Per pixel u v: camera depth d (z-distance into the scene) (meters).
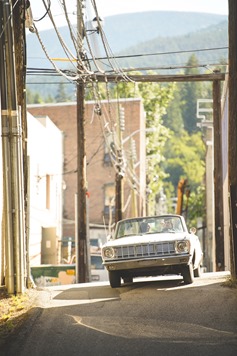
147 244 38.00
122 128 81.56
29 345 25.86
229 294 34.16
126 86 158.25
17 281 35.69
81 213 64.44
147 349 24.69
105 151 132.88
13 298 34.75
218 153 71.94
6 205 35.47
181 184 130.12
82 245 64.25
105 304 33.34
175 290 36.75
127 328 27.92
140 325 28.36
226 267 82.12
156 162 170.25
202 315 29.67
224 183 85.19
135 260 37.81
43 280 74.94
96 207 132.38
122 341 25.94
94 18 45.88
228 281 37.72
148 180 159.50
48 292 37.91
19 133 35.38
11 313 31.41
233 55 37.75
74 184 132.62
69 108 136.50
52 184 95.12
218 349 24.25
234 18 37.72
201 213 158.62
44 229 87.69
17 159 35.31
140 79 65.31
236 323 27.95
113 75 62.19
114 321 29.28
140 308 31.80
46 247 87.38
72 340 26.38
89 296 36.31
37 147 84.19
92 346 25.45
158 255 37.81
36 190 82.56
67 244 100.94
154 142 166.25
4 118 35.25
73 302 34.22
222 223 71.81
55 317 30.41
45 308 32.53
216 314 29.70
